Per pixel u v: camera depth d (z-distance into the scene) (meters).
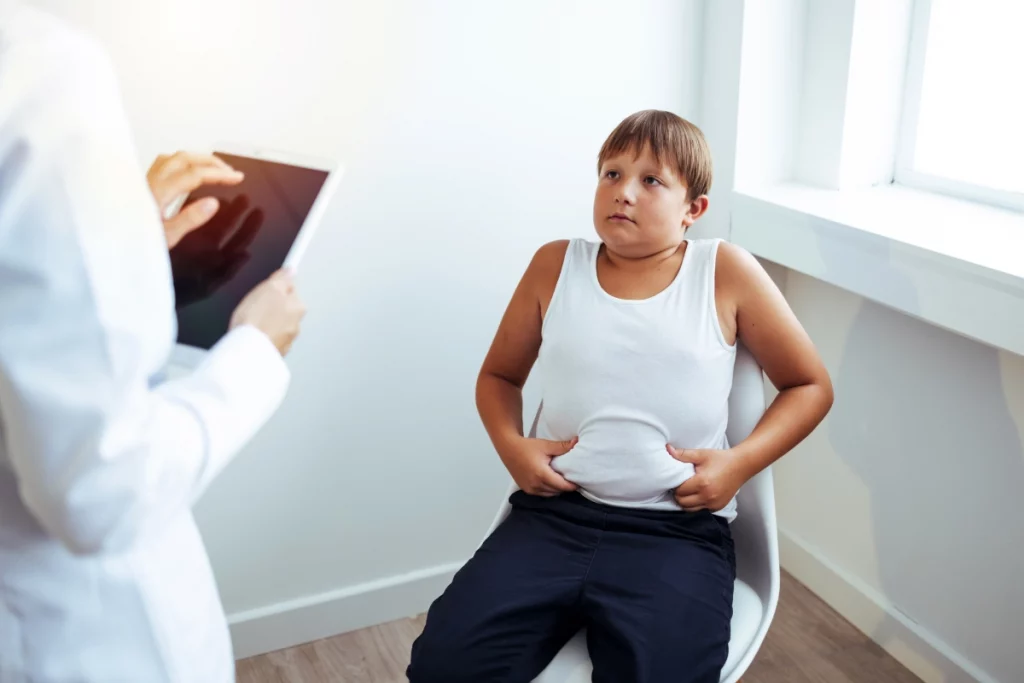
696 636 1.15
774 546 1.30
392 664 1.80
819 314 1.83
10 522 0.74
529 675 1.21
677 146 1.26
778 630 1.84
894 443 1.71
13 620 0.75
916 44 1.72
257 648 1.82
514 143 1.72
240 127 1.54
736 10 1.73
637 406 1.27
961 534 1.61
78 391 0.64
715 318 1.28
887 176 1.83
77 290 0.63
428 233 1.71
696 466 1.27
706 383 1.27
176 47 1.48
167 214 0.94
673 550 1.24
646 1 1.74
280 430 1.72
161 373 0.88
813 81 1.79
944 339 1.57
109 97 0.68
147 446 0.67
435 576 1.93
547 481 1.31
